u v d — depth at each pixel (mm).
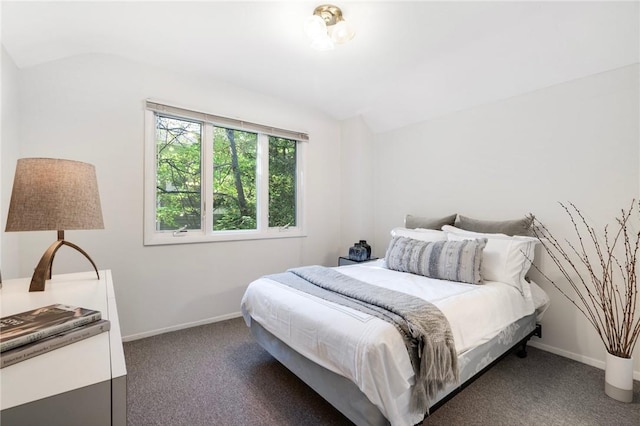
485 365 1702
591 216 2096
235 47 2270
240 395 1740
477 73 2484
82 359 728
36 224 1242
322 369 1488
